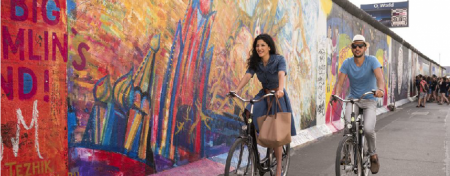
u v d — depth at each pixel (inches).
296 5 322.7
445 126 438.6
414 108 788.0
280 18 291.0
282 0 294.5
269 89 163.5
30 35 114.3
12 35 109.8
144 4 158.7
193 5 191.5
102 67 139.3
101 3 137.6
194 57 194.7
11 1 109.6
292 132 167.2
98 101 138.2
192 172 188.7
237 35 234.1
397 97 863.1
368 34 600.7
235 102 236.1
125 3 148.6
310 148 289.0
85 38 131.8
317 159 246.4
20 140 112.3
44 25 118.1
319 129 370.9
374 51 642.8
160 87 171.2
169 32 174.7
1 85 107.5
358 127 172.2
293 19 315.9
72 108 128.0
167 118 176.9
